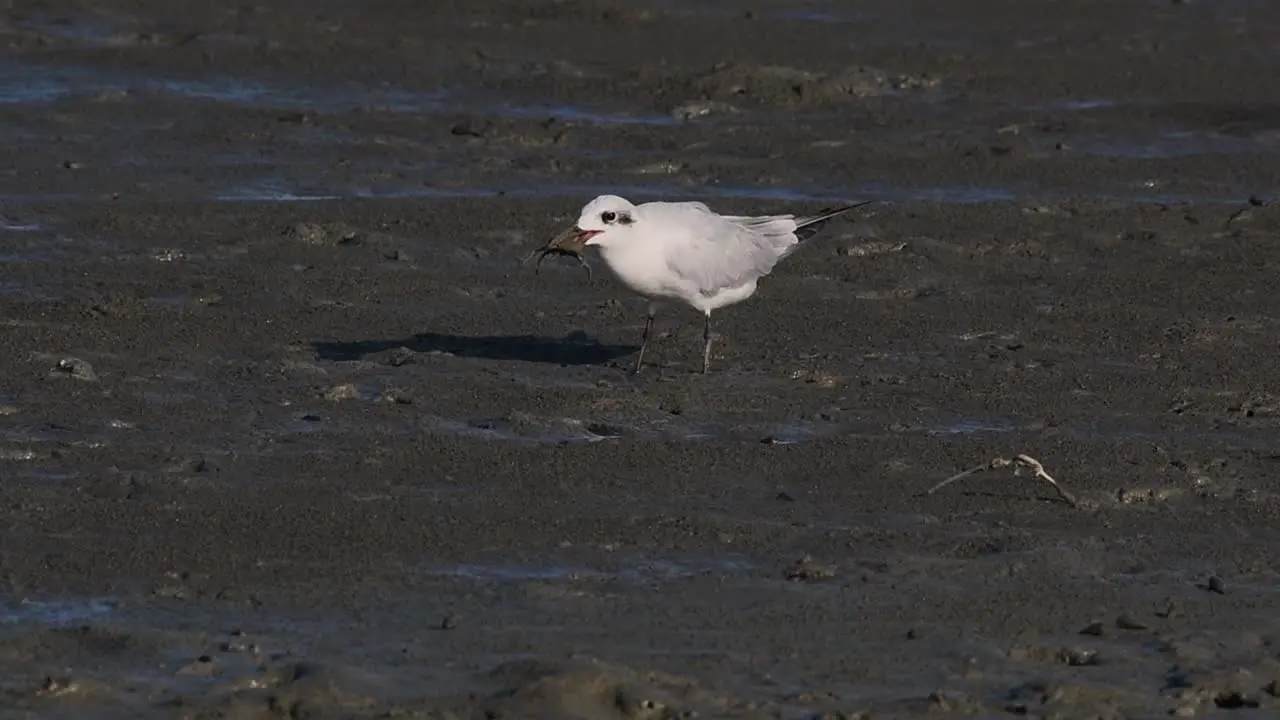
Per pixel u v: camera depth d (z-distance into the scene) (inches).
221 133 936.9
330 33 1149.7
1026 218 836.0
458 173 891.4
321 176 877.2
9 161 874.8
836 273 752.3
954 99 1063.0
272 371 613.6
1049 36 1216.2
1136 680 414.6
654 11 1230.9
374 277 731.4
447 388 601.6
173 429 558.3
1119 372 637.3
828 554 480.7
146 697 396.2
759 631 435.2
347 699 394.3
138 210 805.2
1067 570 474.0
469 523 491.5
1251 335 681.6
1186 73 1124.5
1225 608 452.4
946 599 454.9
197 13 1178.6
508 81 1064.8
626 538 486.3
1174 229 826.8
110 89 1007.6
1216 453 558.3
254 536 480.4
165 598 445.1
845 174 909.2
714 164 916.0
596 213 599.8
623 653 420.8
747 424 578.9
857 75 1082.7
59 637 421.1
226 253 756.0
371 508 499.8
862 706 398.6
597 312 695.1
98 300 683.4
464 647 422.0
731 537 488.1
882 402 601.3
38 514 490.0
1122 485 529.3
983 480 533.0
